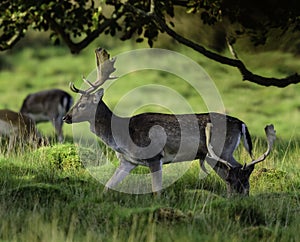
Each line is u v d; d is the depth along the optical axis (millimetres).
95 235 20844
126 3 33812
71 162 29609
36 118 51938
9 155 31984
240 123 26734
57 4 36000
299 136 44781
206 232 21562
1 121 38500
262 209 23328
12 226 21266
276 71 59406
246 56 59406
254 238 21438
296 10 35906
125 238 20938
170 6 35500
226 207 23219
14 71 70062
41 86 66312
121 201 25000
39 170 28422
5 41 38594
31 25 38125
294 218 23406
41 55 73250
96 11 36188
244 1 36469
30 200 23969
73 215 22031
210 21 36250
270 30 40531
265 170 28812
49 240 20234
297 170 30516
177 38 34188
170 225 21875
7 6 35531
